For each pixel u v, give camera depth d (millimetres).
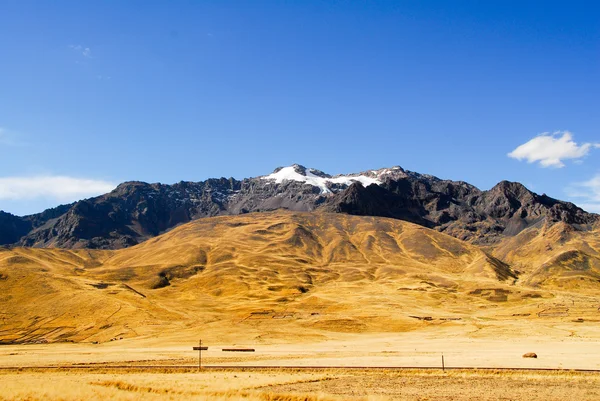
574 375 82875
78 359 122000
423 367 94812
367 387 77438
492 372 87250
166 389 73250
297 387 77562
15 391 67875
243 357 120000
